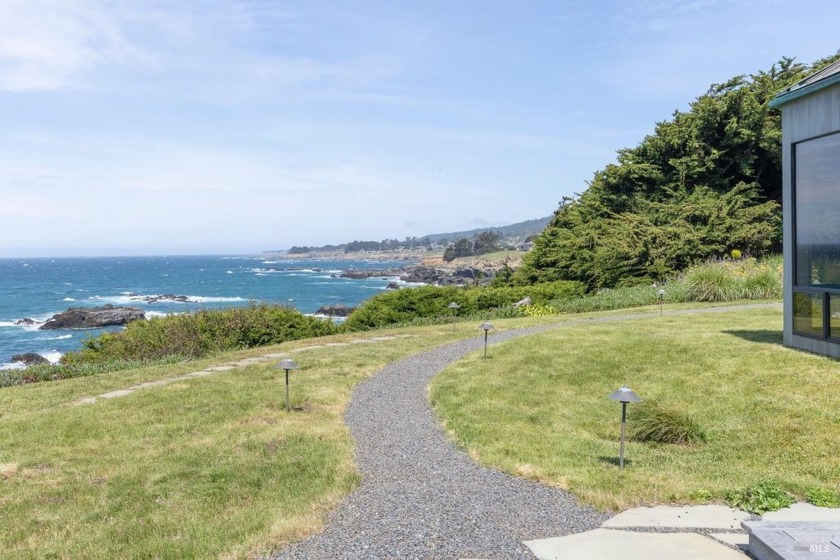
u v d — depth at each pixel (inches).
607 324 566.9
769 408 290.2
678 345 427.2
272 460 252.8
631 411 296.5
